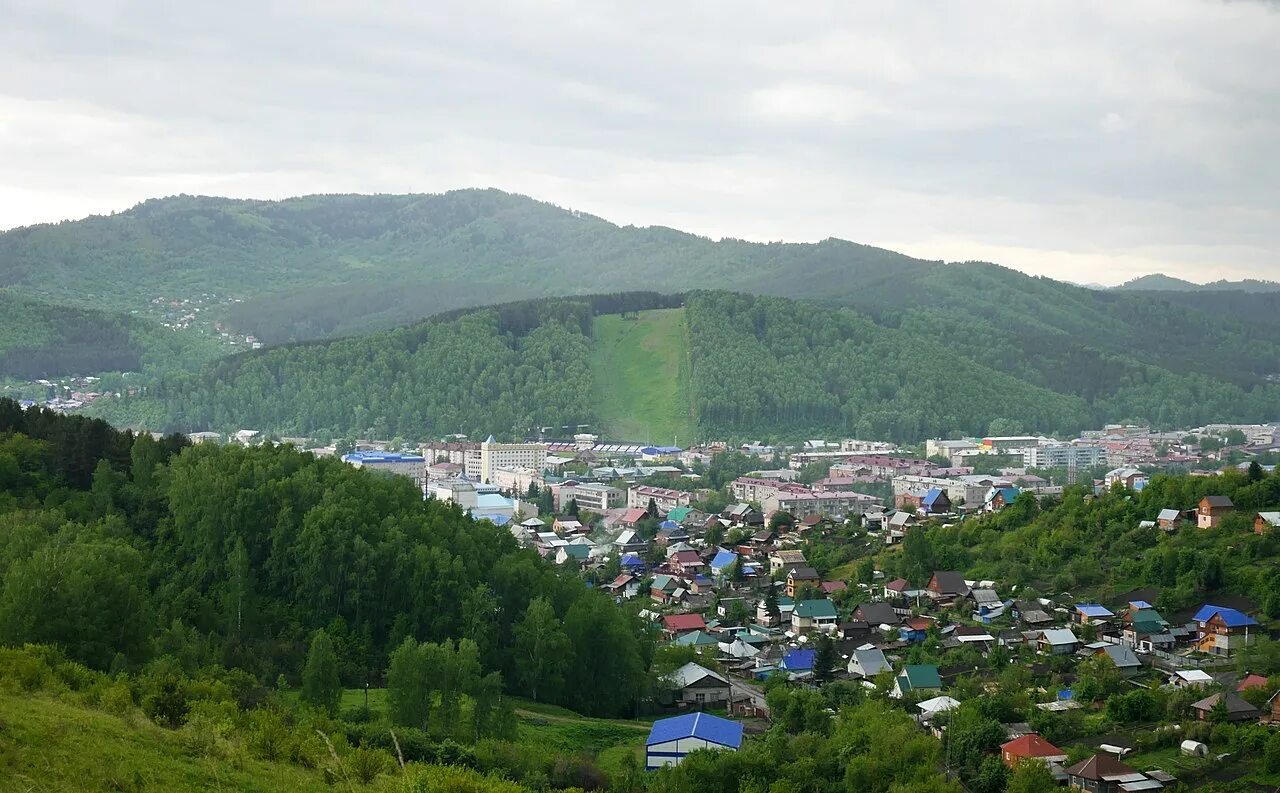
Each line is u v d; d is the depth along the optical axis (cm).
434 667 15438
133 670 14050
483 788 10656
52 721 10044
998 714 16600
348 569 19825
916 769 13438
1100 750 15000
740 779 13262
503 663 19500
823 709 17200
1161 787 13762
